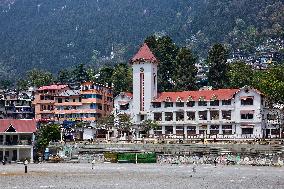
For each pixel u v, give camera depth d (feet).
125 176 521.24
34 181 469.16
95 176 521.65
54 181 467.93
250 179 486.79
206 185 431.43
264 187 415.03
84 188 406.62
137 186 421.59
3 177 512.63
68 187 414.41
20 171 597.11
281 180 475.72
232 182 457.68
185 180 477.36
